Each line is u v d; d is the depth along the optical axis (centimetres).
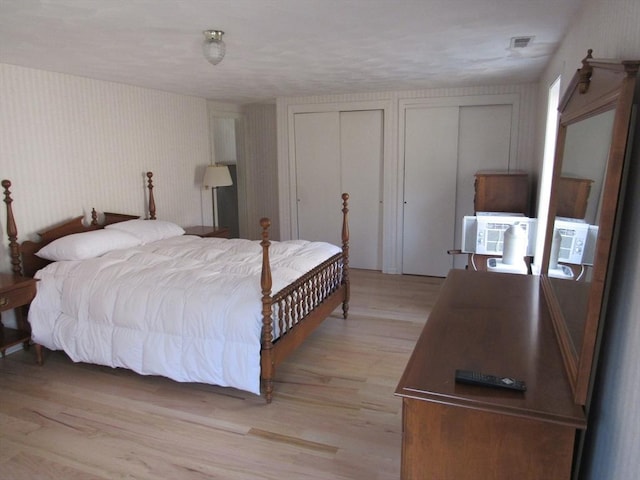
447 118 525
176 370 286
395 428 256
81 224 399
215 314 278
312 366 331
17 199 354
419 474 133
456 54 340
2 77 340
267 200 701
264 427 258
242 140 687
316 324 350
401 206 563
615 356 125
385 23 257
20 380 314
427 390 125
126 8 222
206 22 249
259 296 281
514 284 216
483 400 120
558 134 200
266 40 291
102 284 314
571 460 119
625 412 113
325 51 325
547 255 206
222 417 269
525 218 356
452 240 552
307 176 602
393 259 578
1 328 348
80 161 406
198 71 391
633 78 106
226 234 542
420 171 548
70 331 316
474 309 183
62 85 386
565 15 246
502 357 143
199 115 569
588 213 138
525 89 490
